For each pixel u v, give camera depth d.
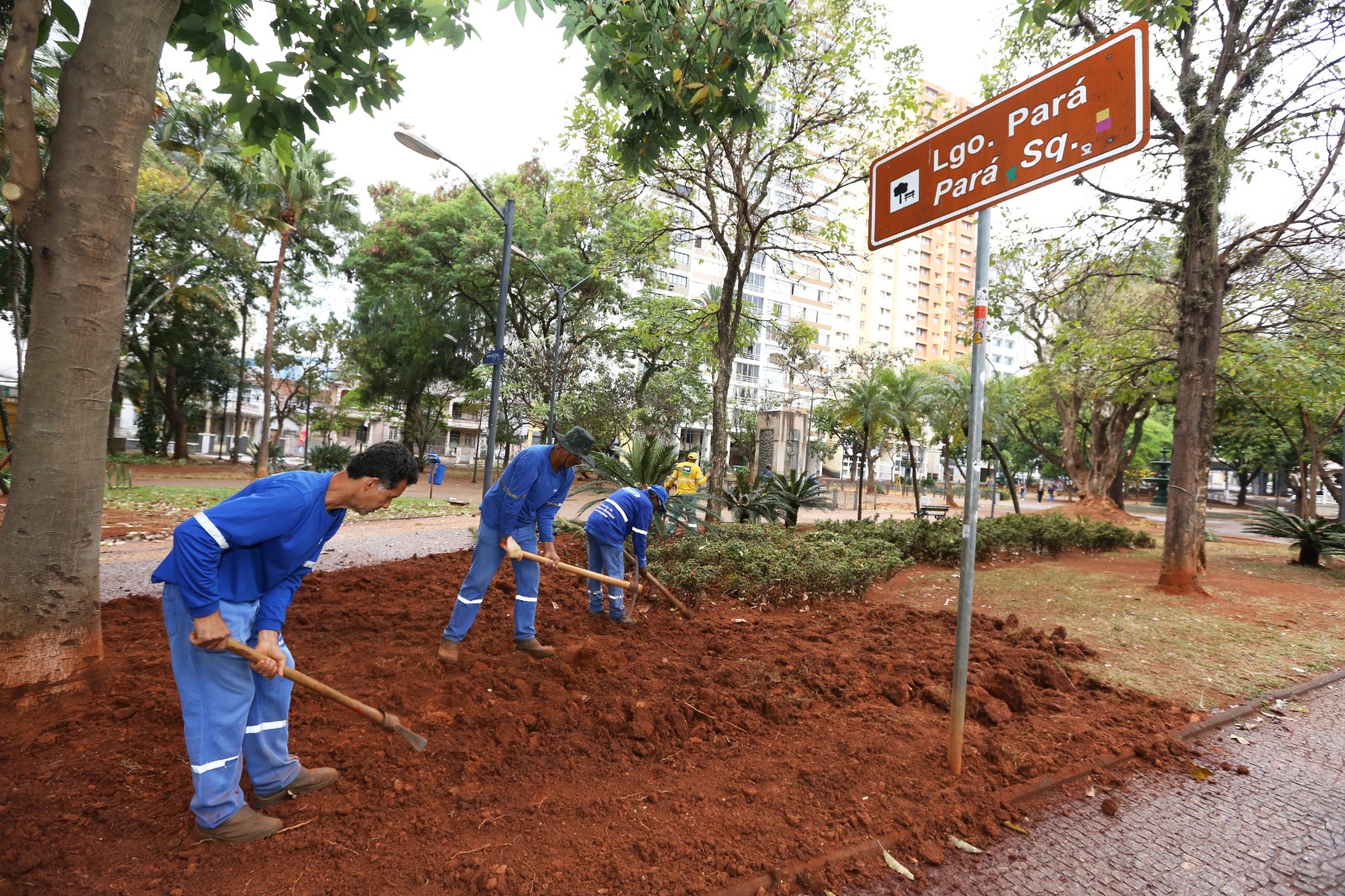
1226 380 11.86
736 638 5.09
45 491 3.15
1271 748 3.72
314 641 4.53
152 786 2.60
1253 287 10.02
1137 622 6.44
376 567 7.43
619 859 2.33
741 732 3.43
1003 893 2.35
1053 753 3.38
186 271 25.30
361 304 29.19
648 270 19.59
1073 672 4.64
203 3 3.98
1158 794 3.12
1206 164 8.26
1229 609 7.34
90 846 2.24
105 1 3.14
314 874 2.17
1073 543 12.23
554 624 5.35
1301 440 19.27
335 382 39.56
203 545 2.11
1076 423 22.66
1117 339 11.54
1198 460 8.88
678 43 4.82
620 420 25.48
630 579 6.73
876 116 11.38
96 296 3.21
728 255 12.12
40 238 3.11
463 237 24.20
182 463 28.44
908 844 2.57
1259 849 2.68
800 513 22.62
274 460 29.69
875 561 7.59
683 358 25.45
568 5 4.16
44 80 11.06
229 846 2.28
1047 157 2.56
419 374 30.66
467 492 24.48
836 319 59.41
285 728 2.56
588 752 3.10
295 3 4.35
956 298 72.38
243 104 4.43
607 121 11.22
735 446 35.81
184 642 2.26
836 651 4.73
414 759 2.90
